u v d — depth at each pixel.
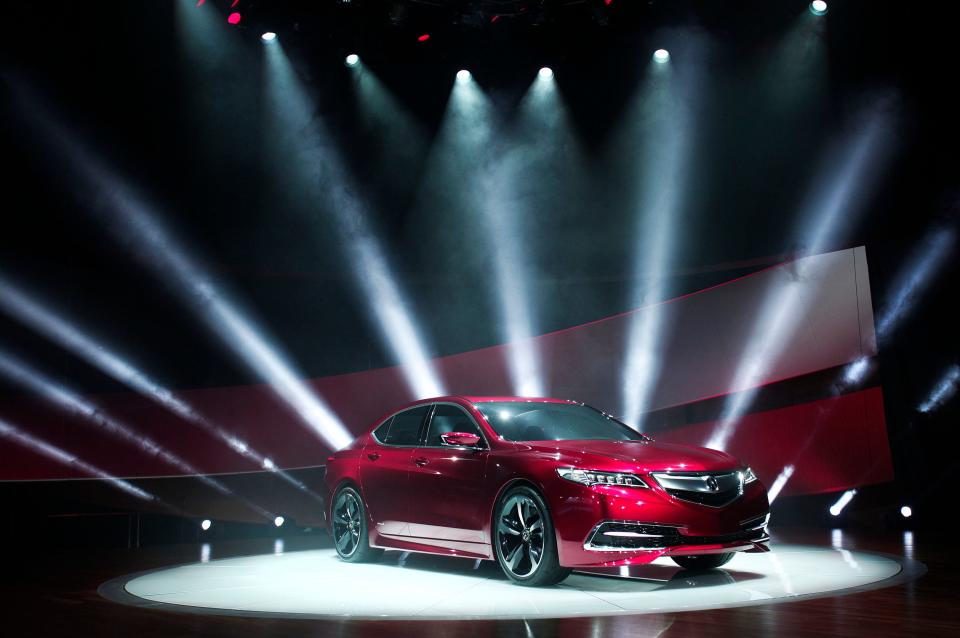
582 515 5.32
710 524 5.35
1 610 5.16
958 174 9.86
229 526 10.73
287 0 10.34
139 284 11.28
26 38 9.93
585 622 4.40
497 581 5.99
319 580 6.24
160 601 5.40
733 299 11.71
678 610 4.69
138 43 10.58
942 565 6.50
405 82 11.93
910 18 10.01
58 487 10.34
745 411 11.62
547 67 11.50
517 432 6.25
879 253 10.51
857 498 10.71
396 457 6.91
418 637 4.10
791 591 5.29
